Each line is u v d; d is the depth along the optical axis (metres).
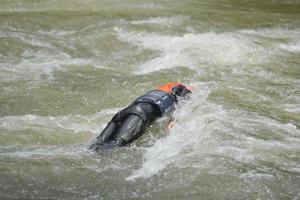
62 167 33.19
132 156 34.72
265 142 36.72
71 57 58.06
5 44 60.16
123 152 35.19
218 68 53.41
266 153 35.03
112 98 46.25
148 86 48.62
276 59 56.69
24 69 53.50
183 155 34.66
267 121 40.56
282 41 63.84
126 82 49.62
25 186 30.69
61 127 40.25
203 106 42.22
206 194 30.19
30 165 33.22
